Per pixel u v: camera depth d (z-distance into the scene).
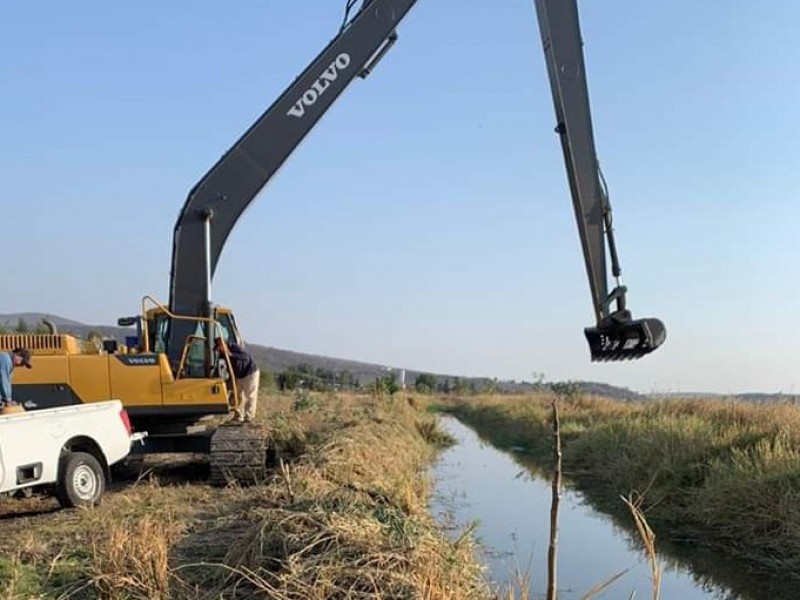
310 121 12.12
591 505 12.79
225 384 11.90
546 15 10.70
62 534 7.52
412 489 10.31
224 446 11.34
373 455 12.28
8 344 11.58
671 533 10.57
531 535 10.37
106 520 7.79
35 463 8.68
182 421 12.28
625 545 9.97
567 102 10.63
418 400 41.16
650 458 13.61
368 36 12.26
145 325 12.32
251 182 12.01
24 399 11.27
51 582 5.96
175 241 11.87
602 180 10.60
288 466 11.04
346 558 5.86
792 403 16.38
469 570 6.41
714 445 12.69
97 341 12.62
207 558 6.61
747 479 10.34
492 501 12.96
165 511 8.40
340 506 6.98
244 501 8.61
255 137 12.02
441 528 9.03
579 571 8.60
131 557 6.01
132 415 11.51
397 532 6.41
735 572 8.75
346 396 31.16
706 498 10.72
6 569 6.03
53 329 11.85
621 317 10.23
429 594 5.43
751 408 16.23
